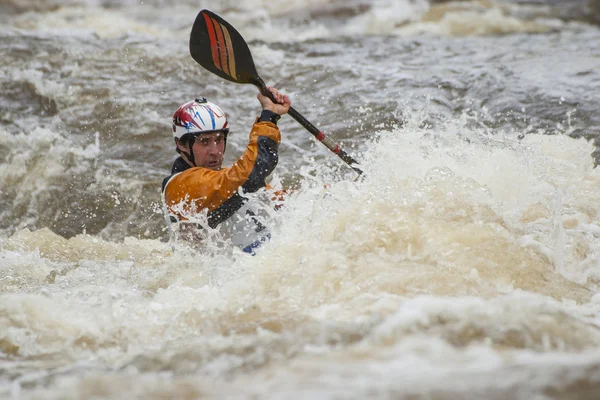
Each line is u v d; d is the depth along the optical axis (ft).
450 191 52.95
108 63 111.86
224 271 50.96
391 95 103.91
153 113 100.12
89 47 116.57
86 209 85.35
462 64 119.03
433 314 35.70
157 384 30.71
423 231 49.16
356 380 28.71
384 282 44.68
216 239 57.82
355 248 48.52
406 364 30.07
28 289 54.24
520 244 50.93
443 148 64.59
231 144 93.30
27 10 204.95
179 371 33.63
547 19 185.57
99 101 101.86
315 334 35.73
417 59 123.65
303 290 45.42
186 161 61.36
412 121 96.27
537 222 57.26
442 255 47.52
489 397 25.91
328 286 45.14
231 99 104.63
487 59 123.44
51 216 85.35
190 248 58.49
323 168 87.15
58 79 106.42
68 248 70.03
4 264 62.95
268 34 188.44
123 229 82.74
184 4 225.97
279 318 41.42
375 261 47.32
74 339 42.50
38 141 94.38
